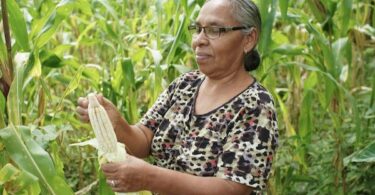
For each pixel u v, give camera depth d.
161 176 2.17
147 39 4.81
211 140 2.39
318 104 5.18
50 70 3.66
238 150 2.31
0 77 2.68
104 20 3.93
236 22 2.35
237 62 2.43
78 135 4.25
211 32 2.38
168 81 3.78
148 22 4.60
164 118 2.64
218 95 2.46
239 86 2.44
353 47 4.88
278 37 4.20
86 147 4.10
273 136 2.35
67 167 4.22
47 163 2.36
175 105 2.63
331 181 4.02
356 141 3.81
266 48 3.21
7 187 2.38
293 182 4.19
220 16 2.35
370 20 5.15
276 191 3.99
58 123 3.48
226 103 2.41
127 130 2.61
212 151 2.39
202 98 2.52
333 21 3.94
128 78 3.44
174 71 3.73
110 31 3.90
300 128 4.07
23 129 2.40
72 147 4.14
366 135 4.17
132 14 5.72
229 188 2.28
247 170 2.28
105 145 2.12
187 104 2.57
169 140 2.59
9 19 2.85
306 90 4.02
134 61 3.90
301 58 4.78
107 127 2.11
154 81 3.53
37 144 2.39
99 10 4.55
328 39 4.05
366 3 4.64
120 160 2.13
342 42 3.78
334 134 4.17
